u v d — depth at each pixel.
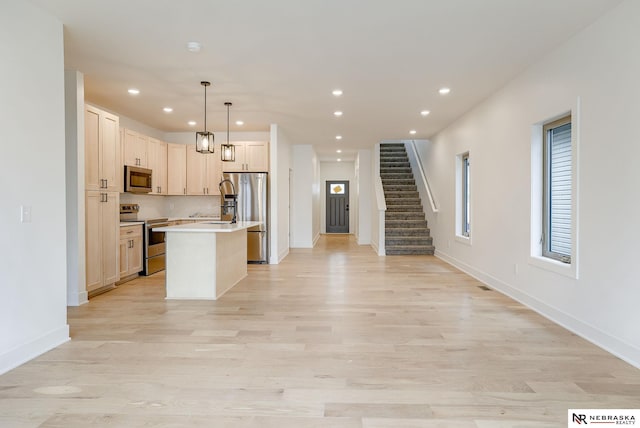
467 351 2.85
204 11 2.83
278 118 6.36
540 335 3.18
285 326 3.43
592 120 2.99
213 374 2.46
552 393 2.21
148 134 7.07
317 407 2.06
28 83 2.69
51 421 1.92
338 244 10.23
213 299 4.41
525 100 4.04
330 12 2.85
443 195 7.28
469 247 5.84
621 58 2.68
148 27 3.10
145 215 6.83
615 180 2.75
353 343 3.01
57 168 2.97
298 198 9.39
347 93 4.90
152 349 2.88
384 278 5.61
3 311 2.48
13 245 2.56
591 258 3.02
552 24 3.01
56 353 2.79
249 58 3.74
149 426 1.88
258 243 7.00
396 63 3.86
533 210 3.95
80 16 2.91
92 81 4.43
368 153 10.08
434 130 7.39
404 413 2.01
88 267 4.38
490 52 3.58
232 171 7.25
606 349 2.85
